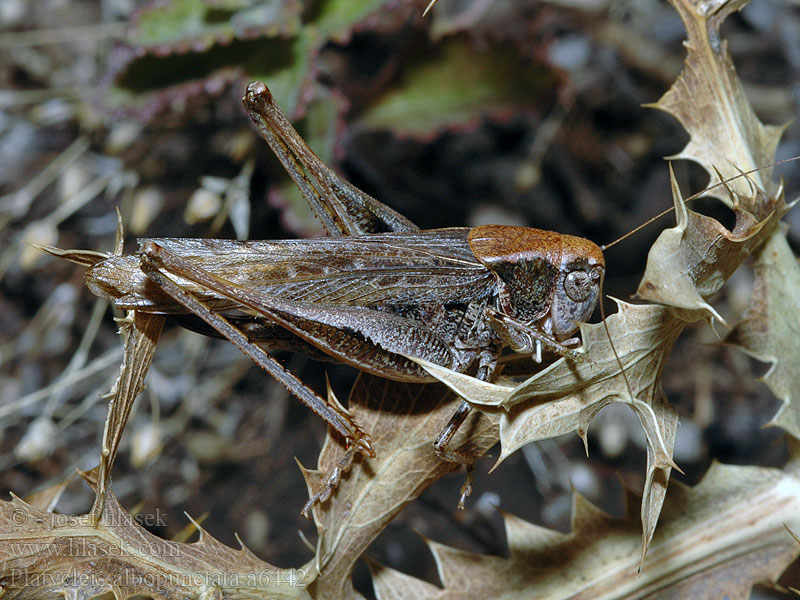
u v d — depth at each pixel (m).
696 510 0.13
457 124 0.15
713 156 0.13
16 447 0.15
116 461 0.15
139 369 0.13
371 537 0.13
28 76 0.17
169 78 0.15
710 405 0.15
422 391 0.13
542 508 0.15
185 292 0.13
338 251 0.14
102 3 0.17
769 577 0.13
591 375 0.12
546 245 0.14
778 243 0.13
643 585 0.13
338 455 0.13
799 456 0.13
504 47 0.15
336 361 0.14
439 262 0.14
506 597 0.13
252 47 0.15
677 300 0.12
